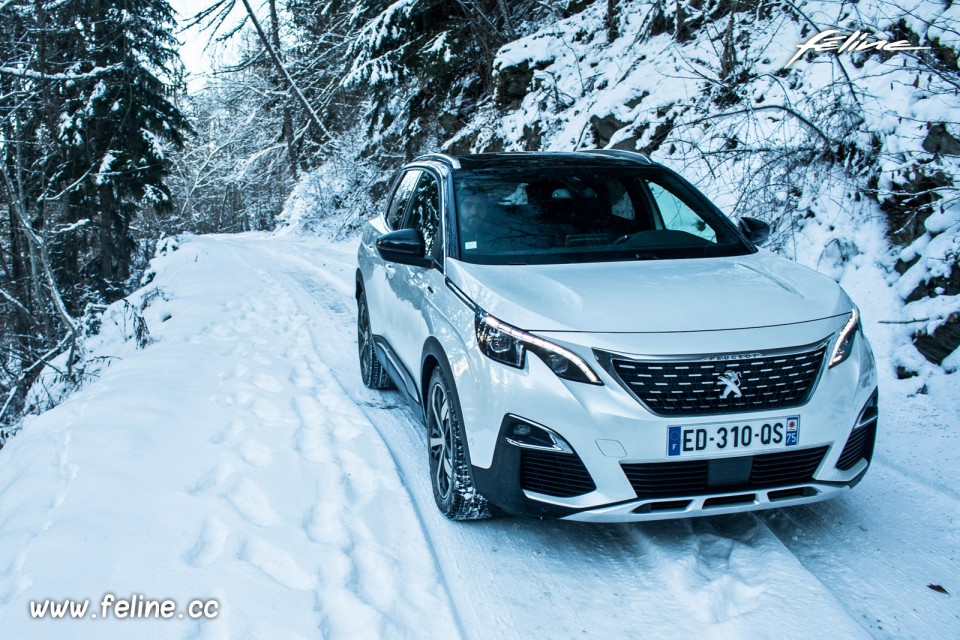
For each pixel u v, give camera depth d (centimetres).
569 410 284
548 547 323
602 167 438
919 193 510
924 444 402
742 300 312
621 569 303
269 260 1653
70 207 2161
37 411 877
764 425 283
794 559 299
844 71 601
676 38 981
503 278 338
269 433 465
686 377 282
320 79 2080
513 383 295
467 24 1518
